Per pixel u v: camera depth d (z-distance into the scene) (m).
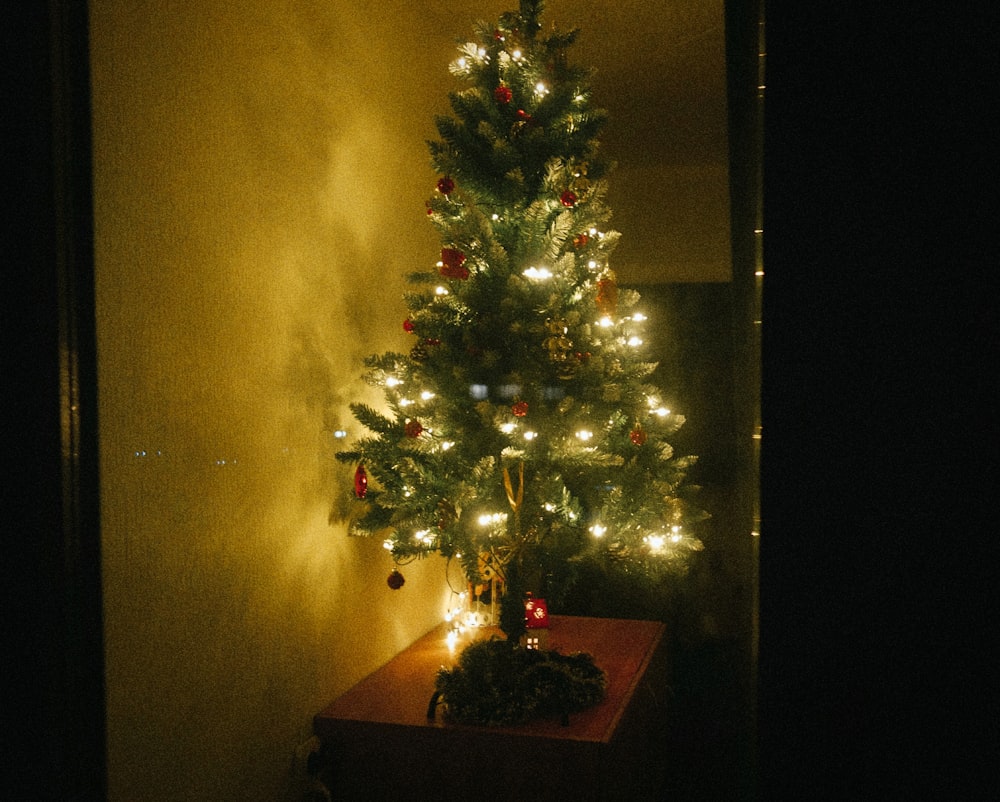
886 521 1.31
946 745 1.29
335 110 2.47
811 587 1.34
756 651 1.37
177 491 1.77
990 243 1.29
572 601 3.98
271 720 2.09
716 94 3.74
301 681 2.23
